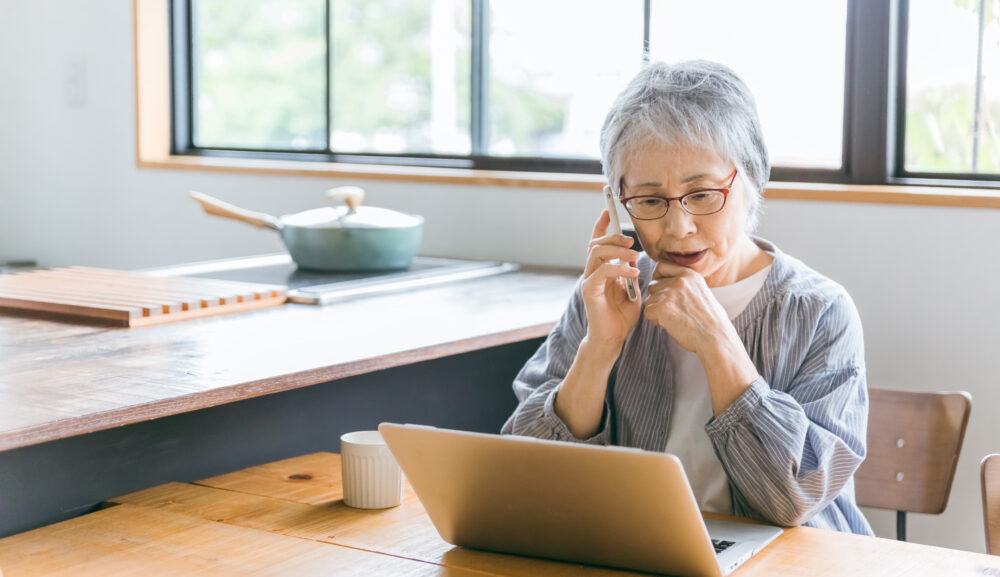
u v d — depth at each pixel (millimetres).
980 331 2340
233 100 10000
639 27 2799
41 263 3660
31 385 1494
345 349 1773
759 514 1375
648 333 1515
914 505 1836
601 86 2980
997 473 1485
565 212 2812
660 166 1353
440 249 3004
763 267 1531
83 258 3578
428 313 2139
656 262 1523
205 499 1442
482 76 3027
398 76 9789
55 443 1434
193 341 1837
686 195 1357
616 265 1391
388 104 9812
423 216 3016
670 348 1523
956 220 2342
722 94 1358
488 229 2926
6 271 3445
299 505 1411
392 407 2072
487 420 2389
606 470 1065
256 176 3240
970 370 2357
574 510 1123
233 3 9961
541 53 3721
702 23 2717
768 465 1307
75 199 3566
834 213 2463
